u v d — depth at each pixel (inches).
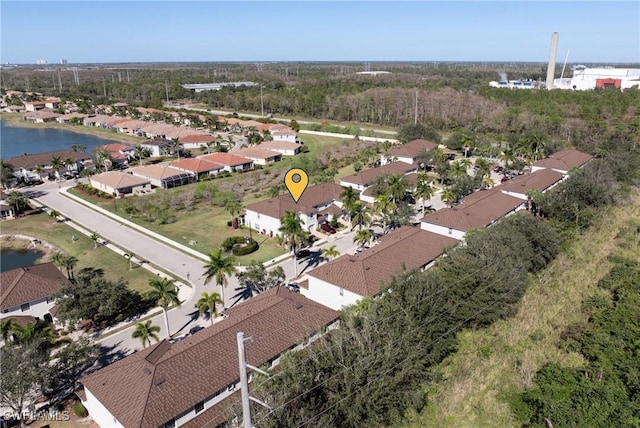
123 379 1365.7
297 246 2571.4
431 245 2252.7
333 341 1455.5
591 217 2726.4
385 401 1296.8
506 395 1441.9
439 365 1587.1
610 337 1644.9
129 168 4778.5
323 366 1334.9
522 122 5506.9
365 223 2874.0
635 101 5703.7
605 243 2536.9
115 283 2068.2
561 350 1652.3
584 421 1275.8
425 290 1619.1
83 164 4768.7
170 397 1295.5
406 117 6815.9
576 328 1739.7
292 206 2910.9
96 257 2662.4
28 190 4067.4
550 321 1825.8
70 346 1529.3
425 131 5182.1
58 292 1915.6
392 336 1418.6
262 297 1833.2
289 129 6107.3
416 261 2110.0
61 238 2967.5
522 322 1818.4
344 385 1296.8
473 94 6968.5
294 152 5251.0
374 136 6033.5
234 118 7308.1
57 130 7204.7
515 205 2893.7
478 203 2775.6
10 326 1696.6
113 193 3831.2
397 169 3875.5
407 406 1353.3
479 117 6097.4
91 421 1432.1
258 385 1305.4
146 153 5054.1
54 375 1440.7
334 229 2940.5
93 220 3282.5
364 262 1990.7
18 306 1941.4
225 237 2903.5
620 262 2258.9
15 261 2691.9
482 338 1742.1
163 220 3181.6
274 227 2856.8
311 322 1657.2
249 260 2556.6
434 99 6781.5
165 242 2851.9
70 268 2327.8
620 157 3799.2
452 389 1469.0
